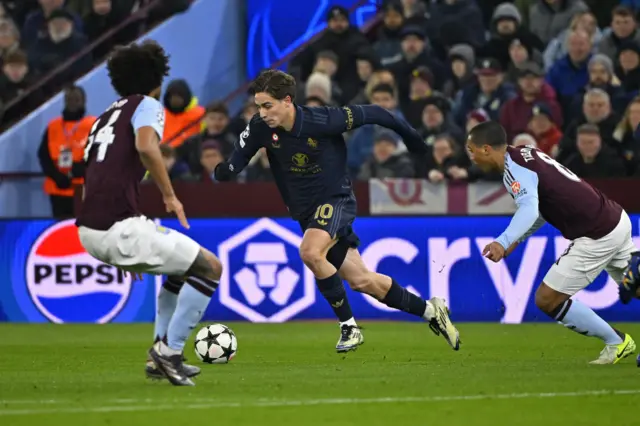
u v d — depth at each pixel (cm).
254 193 4350
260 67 6009
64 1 5947
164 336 2350
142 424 1828
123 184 2231
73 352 3344
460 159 4428
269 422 1847
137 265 2241
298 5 5997
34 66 5697
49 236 4453
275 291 4341
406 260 4272
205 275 2270
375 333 3919
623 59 4919
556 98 4916
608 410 1972
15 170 5209
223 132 4831
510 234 2608
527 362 2905
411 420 1867
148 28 5719
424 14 5372
